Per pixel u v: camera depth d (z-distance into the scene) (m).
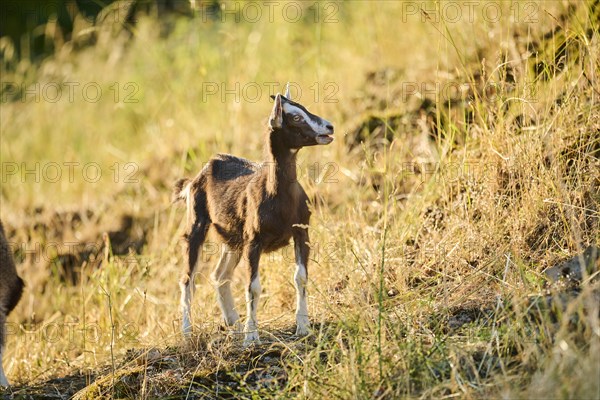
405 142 18.03
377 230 15.77
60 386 14.15
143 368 13.27
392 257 14.91
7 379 14.55
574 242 13.69
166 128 25.39
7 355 16.86
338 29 25.44
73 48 32.81
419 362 11.55
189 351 13.56
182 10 31.41
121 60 30.30
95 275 18.36
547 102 15.53
